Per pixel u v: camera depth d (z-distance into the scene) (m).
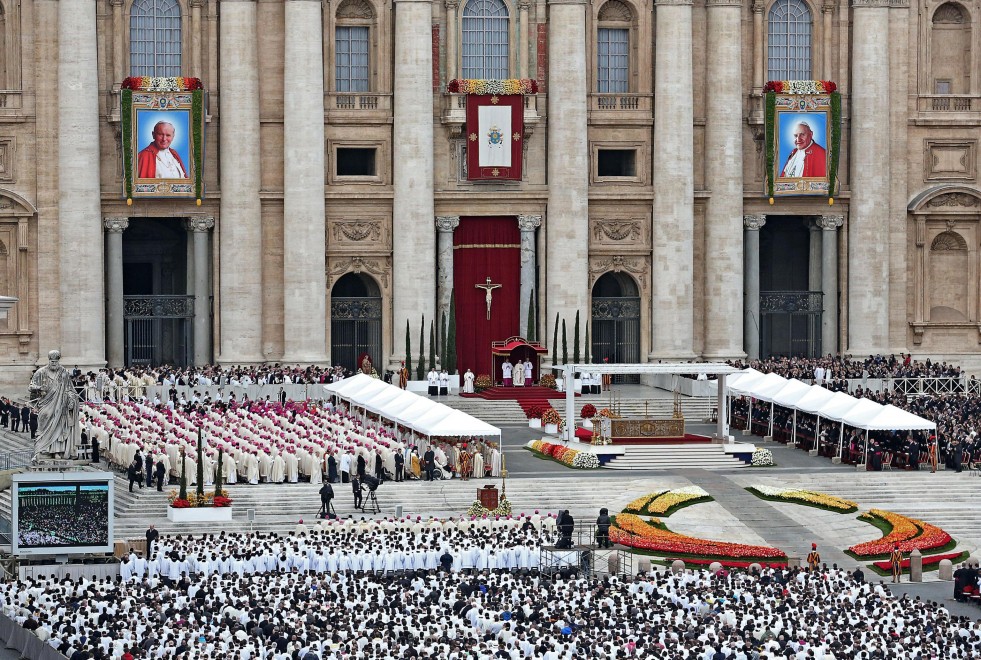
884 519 155.88
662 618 108.69
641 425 178.88
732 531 151.88
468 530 145.50
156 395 197.12
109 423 171.38
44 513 134.88
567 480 164.62
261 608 109.69
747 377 191.00
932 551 147.75
